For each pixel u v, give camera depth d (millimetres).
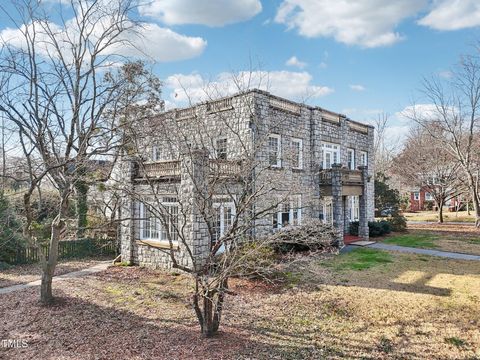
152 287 11422
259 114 15633
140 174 14289
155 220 13484
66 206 9703
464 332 7637
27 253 15859
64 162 8344
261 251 10320
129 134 9477
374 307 9258
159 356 6551
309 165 19453
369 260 15211
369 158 25703
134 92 10508
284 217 17281
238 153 13961
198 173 9531
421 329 7844
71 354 6676
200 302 9734
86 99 9141
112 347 6961
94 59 9117
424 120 28906
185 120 12164
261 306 9352
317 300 9836
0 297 10547
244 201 7941
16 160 9969
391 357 6586
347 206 22938
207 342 7145
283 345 7059
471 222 32250
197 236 12594
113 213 10156
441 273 12805
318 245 14859
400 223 25516
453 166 30828
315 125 19703
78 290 11133
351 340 7316
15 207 12867
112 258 17312
